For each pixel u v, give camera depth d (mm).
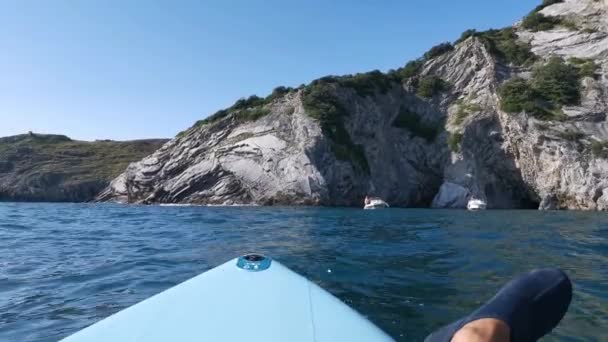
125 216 18312
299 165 32219
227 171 34781
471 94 37938
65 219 16609
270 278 2912
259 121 37094
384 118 38281
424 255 7355
